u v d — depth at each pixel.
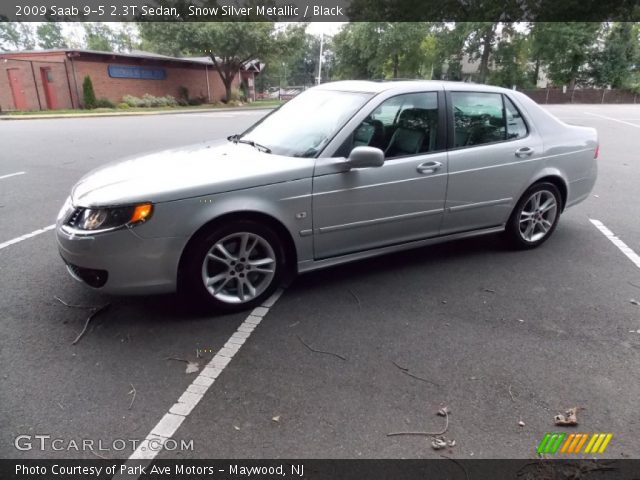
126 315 3.39
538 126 4.55
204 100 34.72
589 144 4.90
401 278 4.09
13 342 3.04
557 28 39.66
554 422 2.43
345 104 3.83
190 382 2.69
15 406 2.47
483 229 4.43
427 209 3.99
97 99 26.11
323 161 3.48
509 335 3.22
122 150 10.62
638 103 44.50
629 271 4.30
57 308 3.47
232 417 2.43
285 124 4.05
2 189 6.95
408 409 2.51
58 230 3.20
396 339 3.16
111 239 2.96
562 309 3.59
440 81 4.10
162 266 3.10
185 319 3.35
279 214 3.36
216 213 3.14
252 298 3.48
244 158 3.53
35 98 25.55
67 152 10.30
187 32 30.70
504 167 4.29
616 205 6.53
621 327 3.35
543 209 4.73
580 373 2.83
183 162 3.51
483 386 2.70
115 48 72.19
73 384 2.65
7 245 4.71
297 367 2.84
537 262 4.48
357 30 42.97
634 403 2.58
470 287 3.94
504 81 41.22
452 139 4.03
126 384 2.66
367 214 3.71
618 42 46.56
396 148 3.78
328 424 2.39
